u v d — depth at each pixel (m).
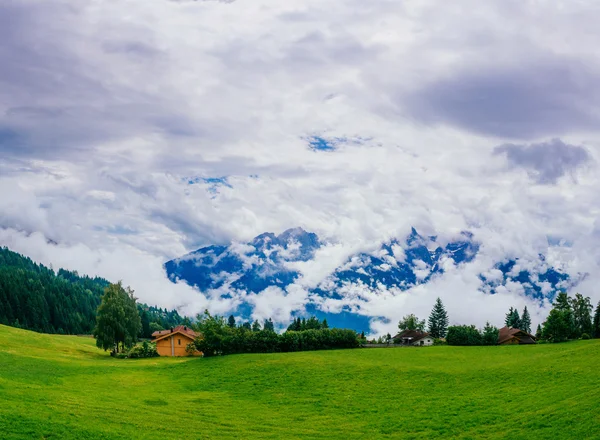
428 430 44.53
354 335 103.25
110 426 41.06
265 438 43.25
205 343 91.94
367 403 55.00
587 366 60.41
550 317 125.62
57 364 69.94
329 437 44.06
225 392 61.94
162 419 46.03
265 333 95.94
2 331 112.56
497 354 88.75
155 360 99.25
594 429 37.12
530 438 38.47
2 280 198.50
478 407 49.50
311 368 72.62
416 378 65.00
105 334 109.31
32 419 38.81
